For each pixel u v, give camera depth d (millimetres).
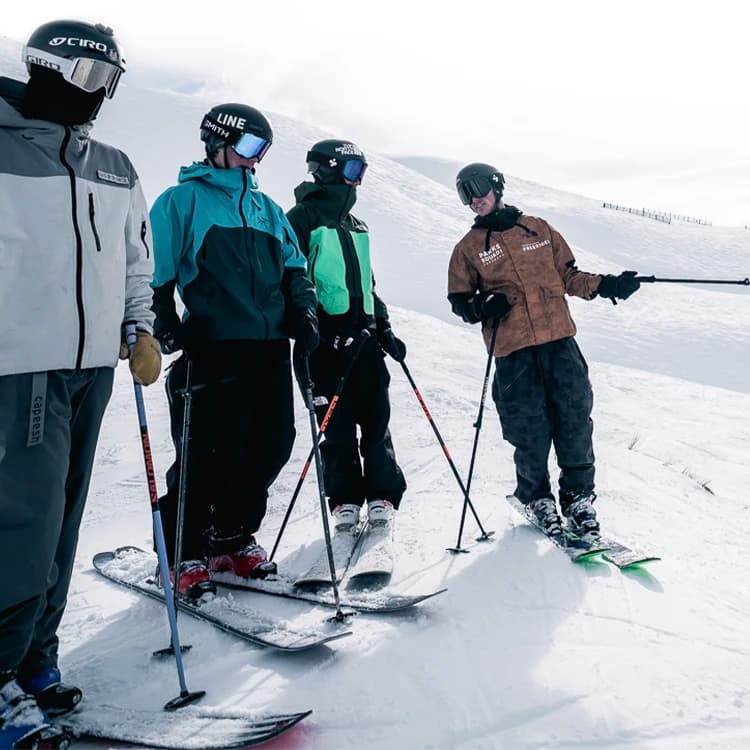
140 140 34094
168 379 3104
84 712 2166
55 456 2053
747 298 25359
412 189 34188
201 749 1938
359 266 3771
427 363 9828
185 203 3000
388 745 2064
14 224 1967
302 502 4516
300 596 3021
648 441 7387
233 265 3006
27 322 1994
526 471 3877
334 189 3744
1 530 1963
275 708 2227
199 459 3002
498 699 2291
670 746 2086
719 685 2418
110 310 2189
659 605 3051
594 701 2287
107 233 2174
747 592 3316
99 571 3387
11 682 1982
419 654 2551
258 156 3135
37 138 2035
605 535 3984
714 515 4707
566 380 3793
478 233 3955
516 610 2941
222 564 3279
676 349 16719
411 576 3277
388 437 3842
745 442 7875
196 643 2641
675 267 48719
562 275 3967
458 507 4289
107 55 2100
